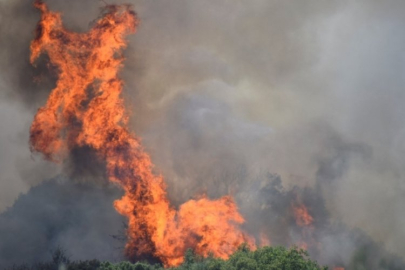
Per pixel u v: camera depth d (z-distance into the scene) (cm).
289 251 3919
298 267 3759
